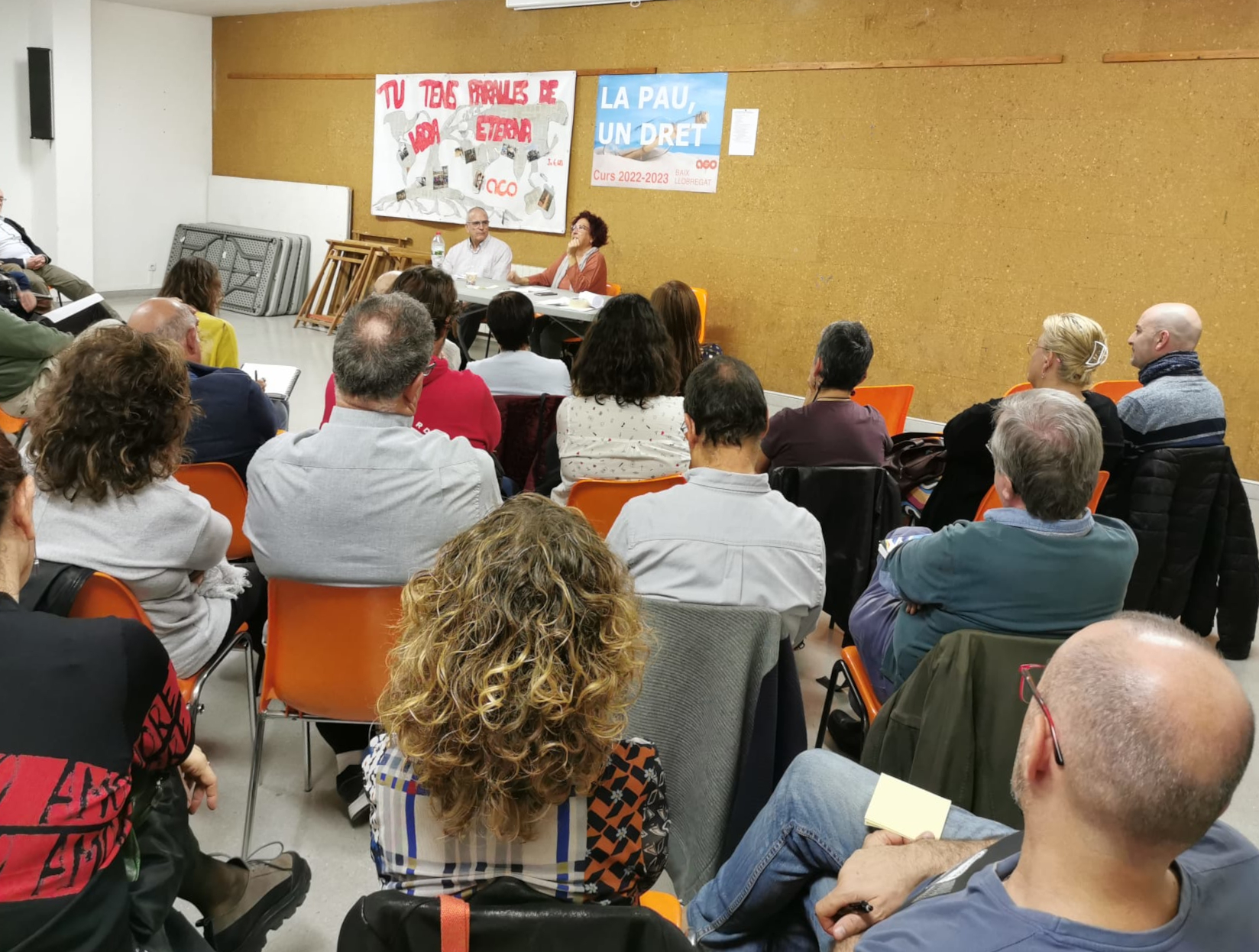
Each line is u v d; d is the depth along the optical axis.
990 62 5.46
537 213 7.61
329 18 8.65
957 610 1.76
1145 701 0.75
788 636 1.62
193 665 1.76
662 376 2.51
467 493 1.75
